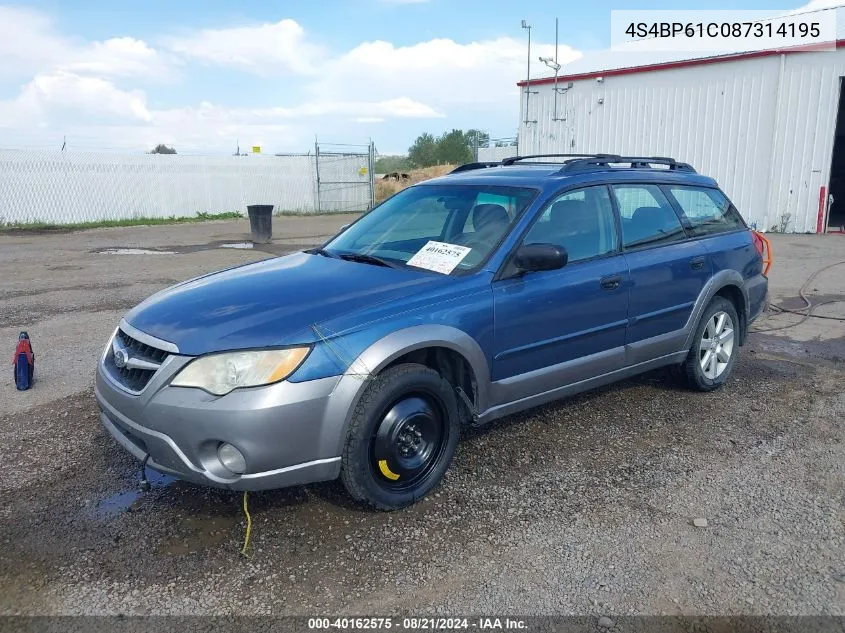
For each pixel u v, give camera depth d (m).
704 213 5.52
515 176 4.62
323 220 24.36
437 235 4.42
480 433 4.64
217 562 3.18
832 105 16.28
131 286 10.12
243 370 3.16
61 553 3.23
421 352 3.75
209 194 25.23
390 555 3.25
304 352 3.23
